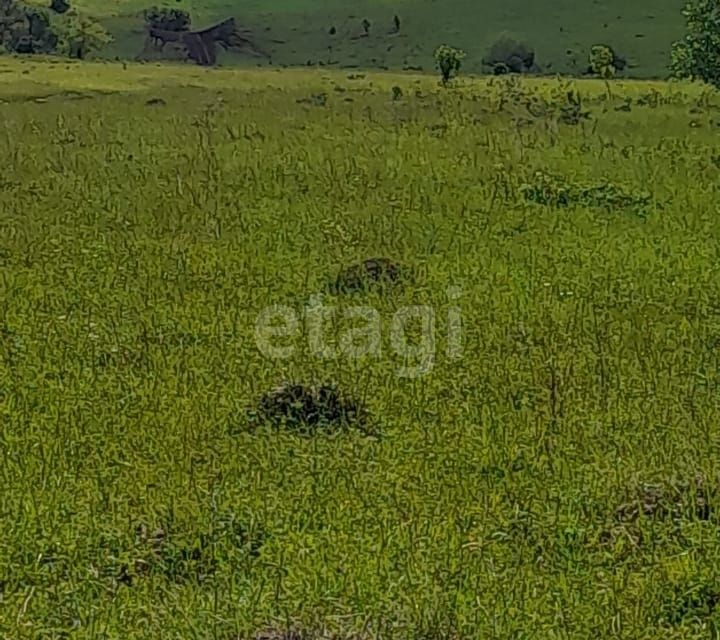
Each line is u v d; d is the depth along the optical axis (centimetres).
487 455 1065
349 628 785
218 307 1512
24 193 2267
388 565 861
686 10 3875
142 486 989
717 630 798
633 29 11225
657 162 2739
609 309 1551
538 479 1023
